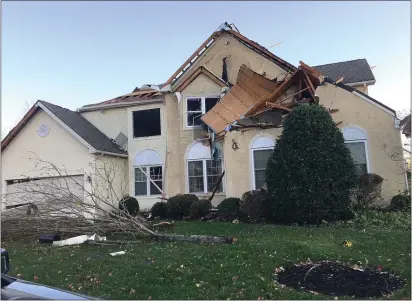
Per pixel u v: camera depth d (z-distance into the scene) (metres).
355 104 13.84
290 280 6.00
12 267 7.41
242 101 15.66
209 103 16.83
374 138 13.52
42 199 12.20
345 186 11.16
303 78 13.98
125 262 7.18
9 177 17.09
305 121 11.46
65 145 16.53
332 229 10.05
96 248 8.93
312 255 7.17
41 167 16.69
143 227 9.77
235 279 5.92
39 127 17.02
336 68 18.95
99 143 16.78
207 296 5.31
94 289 5.81
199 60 17.62
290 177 11.27
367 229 9.88
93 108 18.64
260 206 11.88
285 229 10.23
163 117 17.53
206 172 16.36
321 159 11.09
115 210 11.44
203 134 16.52
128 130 17.98
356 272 6.22
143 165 17.56
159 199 16.97
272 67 16.59
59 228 10.36
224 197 15.75
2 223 10.88
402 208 11.77
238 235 9.49
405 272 6.08
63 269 7.04
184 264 6.80
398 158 13.13
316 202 10.91
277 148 11.91
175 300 5.21
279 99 14.45
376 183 12.29
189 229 10.73
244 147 14.29
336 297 5.17
